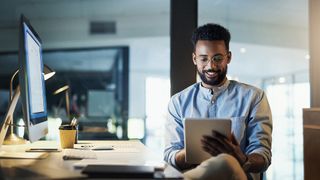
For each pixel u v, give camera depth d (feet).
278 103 15.39
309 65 10.56
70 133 6.34
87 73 24.50
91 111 17.69
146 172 3.61
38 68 5.82
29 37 5.12
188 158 5.17
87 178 3.55
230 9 16.10
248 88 6.57
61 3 20.38
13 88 6.52
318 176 8.95
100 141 7.85
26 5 19.69
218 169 4.16
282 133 14.39
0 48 19.01
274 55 21.59
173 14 9.24
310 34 10.49
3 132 5.64
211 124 5.04
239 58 21.70
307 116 9.38
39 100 5.67
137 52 24.32
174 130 6.66
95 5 21.27
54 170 3.90
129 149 6.31
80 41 23.38
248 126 6.34
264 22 18.81
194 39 6.53
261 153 5.77
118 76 24.50
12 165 4.34
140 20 22.85
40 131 5.46
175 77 9.14
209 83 6.50
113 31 23.21
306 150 9.34
